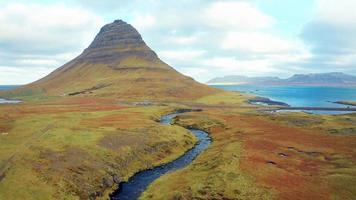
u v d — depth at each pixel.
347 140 94.56
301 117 138.38
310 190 55.34
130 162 75.38
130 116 138.75
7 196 50.53
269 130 112.81
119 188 63.19
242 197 52.19
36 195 52.75
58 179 58.81
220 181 58.06
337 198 52.12
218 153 78.88
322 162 72.50
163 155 84.94
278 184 57.66
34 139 81.25
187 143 98.50
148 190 60.81
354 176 61.44
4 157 66.38
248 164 68.19
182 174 67.94
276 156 76.25
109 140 84.00
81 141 80.06
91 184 60.56
